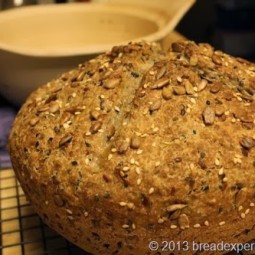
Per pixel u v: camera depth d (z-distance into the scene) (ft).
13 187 1.38
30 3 2.33
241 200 0.91
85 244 1.00
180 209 0.89
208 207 0.90
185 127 0.93
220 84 1.00
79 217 0.95
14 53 1.48
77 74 1.12
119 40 1.91
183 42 1.12
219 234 0.95
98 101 1.01
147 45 1.12
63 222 0.99
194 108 0.95
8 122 1.63
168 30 1.57
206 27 2.62
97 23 1.94
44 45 1.92
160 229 0.91
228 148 0.92
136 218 0.90
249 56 2.61
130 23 1.87
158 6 1.77
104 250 0.99
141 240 0.93
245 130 0.95
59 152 0.98
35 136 1.03
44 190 0.98
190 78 0.99
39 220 1.24
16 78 1.57
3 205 1.31
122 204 0.90
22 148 1.05
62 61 1.50
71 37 1.95
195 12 2.56
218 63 1.07
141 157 0.90
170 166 0.89
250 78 1.07
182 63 1.03
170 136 0.92
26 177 1.03
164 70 1.01
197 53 1.07
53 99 1.09
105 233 0.95
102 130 0.97
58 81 1.18
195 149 0.91
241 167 0.91
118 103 1.00
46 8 1.90
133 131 0.94
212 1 2.56
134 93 1.02
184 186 0.89
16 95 1.65
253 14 2.63
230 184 0.90
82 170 0.93
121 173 0.90
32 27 1.89
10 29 1.83
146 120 0.94
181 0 1.65
